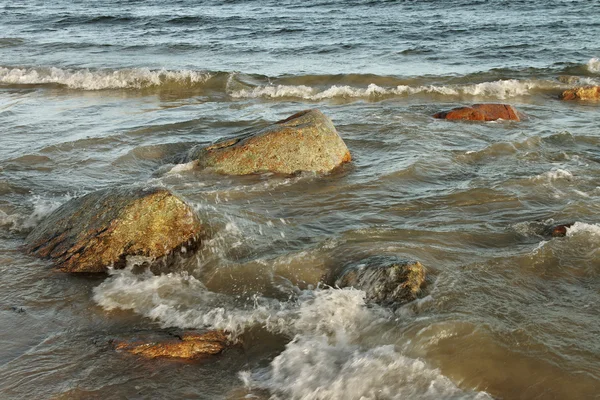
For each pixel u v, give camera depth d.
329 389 4.77
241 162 9.78
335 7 37.84
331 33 27.20
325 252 6.98
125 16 33.03
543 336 5.32
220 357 5.30
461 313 5.64
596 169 9.77
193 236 7.18
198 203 8.41
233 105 15.42
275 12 35.91
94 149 11.23
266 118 13.50
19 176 9.74
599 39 24.08
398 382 4.82
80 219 7.22
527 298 5.97
